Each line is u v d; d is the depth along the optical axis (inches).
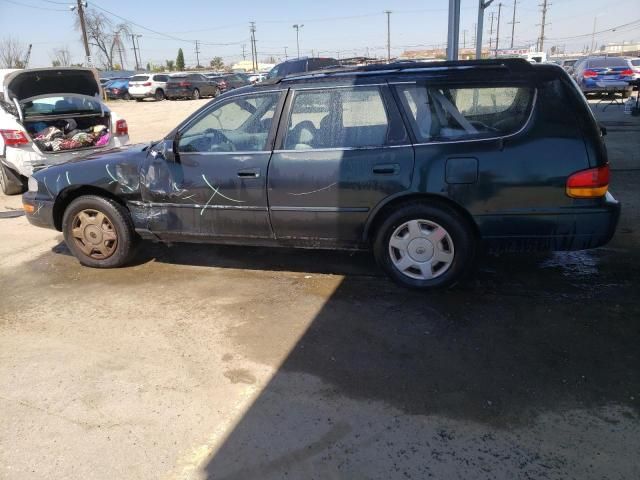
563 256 189.0
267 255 202.5
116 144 341.7
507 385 117.0
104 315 157.6
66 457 99.5
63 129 344.2
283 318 151.6
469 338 136.9
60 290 177.8
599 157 145.6
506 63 151.4
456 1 406.3
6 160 308.3
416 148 152.7
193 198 174.7
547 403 110.5
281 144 164.6
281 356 131.9
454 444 99.7
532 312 149.1
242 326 147.8
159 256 206.7
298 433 104.1
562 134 145.3
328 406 112.0
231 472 94.7
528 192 147.4
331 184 159.2
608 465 93.7
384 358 129.4
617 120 549.6
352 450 99.1
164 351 136.1
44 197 191.8
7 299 171.8
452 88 152.1
